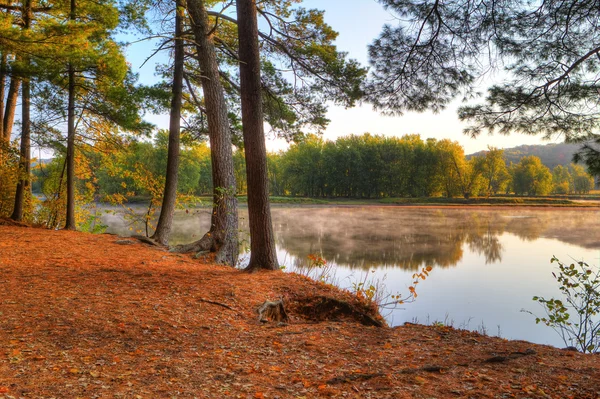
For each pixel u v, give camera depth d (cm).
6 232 1197
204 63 1207
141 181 1453
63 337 450
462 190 8019
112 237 1296
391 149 8169
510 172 10375
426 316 1064
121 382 351
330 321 615
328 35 1245
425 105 671
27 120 1409
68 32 1107
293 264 1661
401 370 390
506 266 1748
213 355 431
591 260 1883
